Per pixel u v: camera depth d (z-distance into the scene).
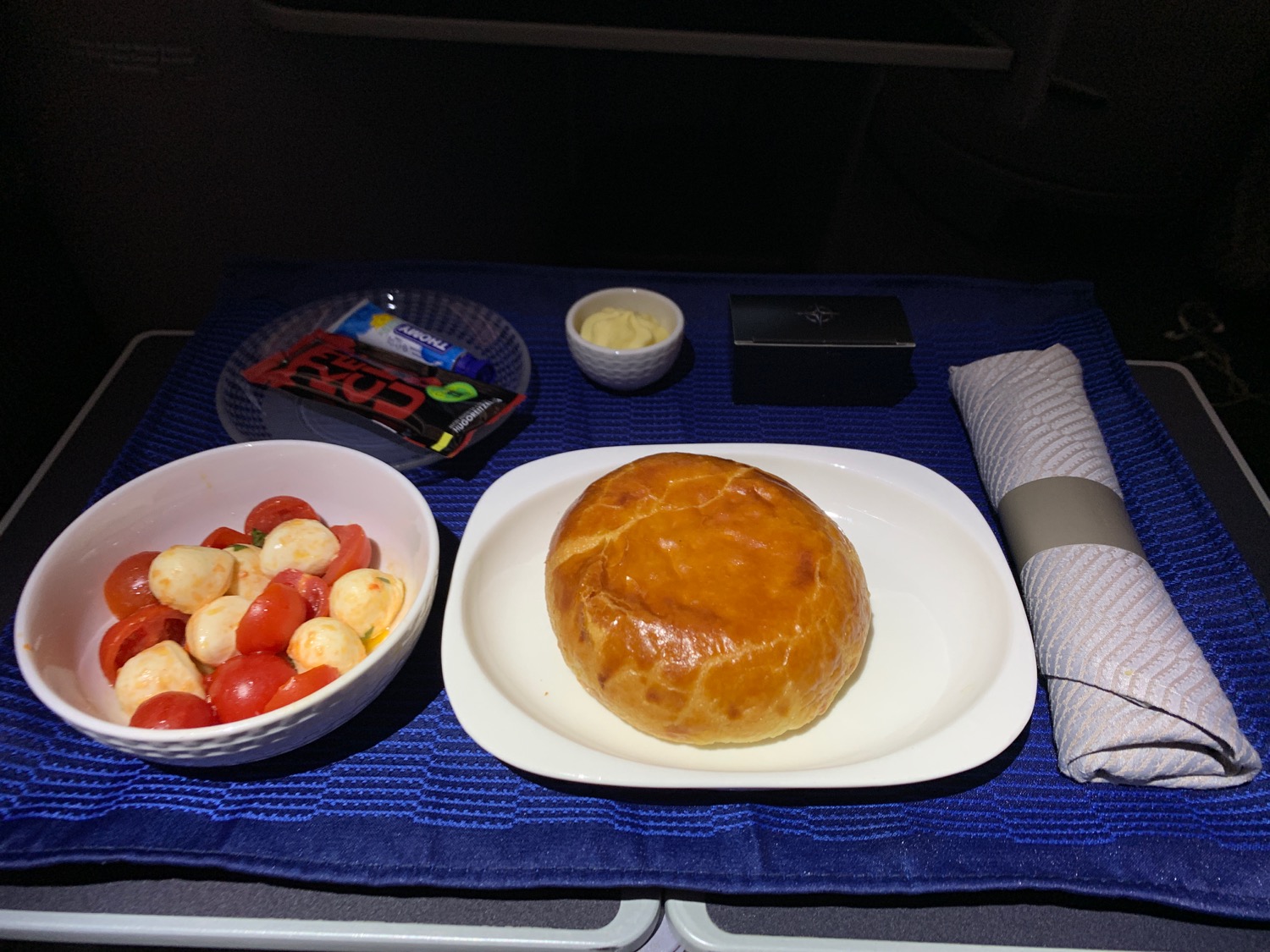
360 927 0.67
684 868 0.67
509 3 1.07
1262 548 1.03
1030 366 1.05
